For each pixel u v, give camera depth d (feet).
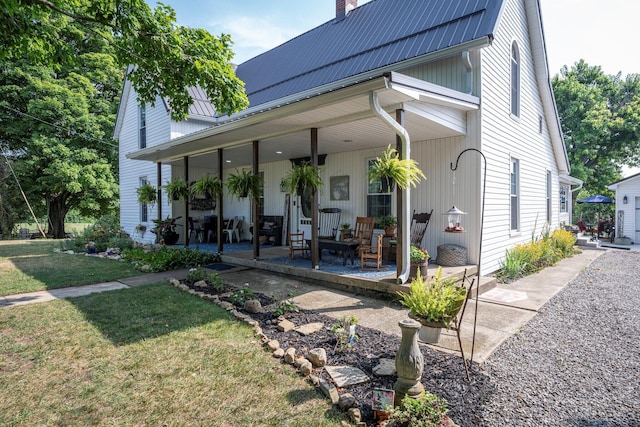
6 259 28.53
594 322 13.38
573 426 7.04
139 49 15.34
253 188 23.17
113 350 10.47
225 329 12.14
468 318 13.84
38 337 11.44
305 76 30.68
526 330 12.48
